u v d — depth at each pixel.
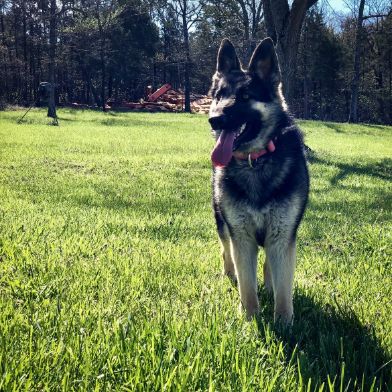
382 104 62.62
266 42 4.44
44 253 4.89
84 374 2.52
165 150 17.22
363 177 12.56
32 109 44.28
